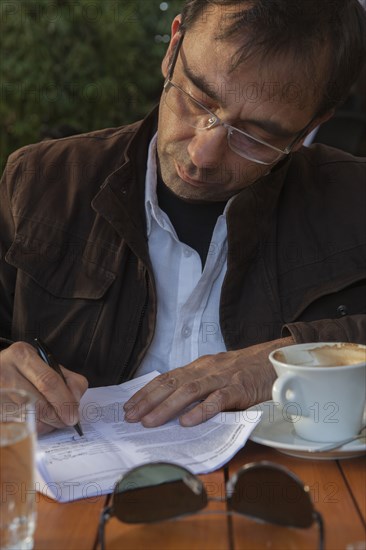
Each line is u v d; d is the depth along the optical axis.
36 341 1.28
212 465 1.03
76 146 1.67
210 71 1.31
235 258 1.56
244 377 1.27
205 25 1.32
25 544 0.82
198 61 1.32
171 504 0.88
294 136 1.43
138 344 1.54
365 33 1.44
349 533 0.86
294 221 1.66
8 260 1.58
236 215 1.55
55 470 1.01
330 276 1.63
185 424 1.16
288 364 1.10
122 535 0.87
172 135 1.41
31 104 5.23
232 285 1.57
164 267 1.59
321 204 1.69
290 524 0.84
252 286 1.60
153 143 1.59
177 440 1.11
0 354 1.20
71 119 5.32
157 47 5.46
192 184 1.46
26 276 1.57
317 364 1.13
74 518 0.91
